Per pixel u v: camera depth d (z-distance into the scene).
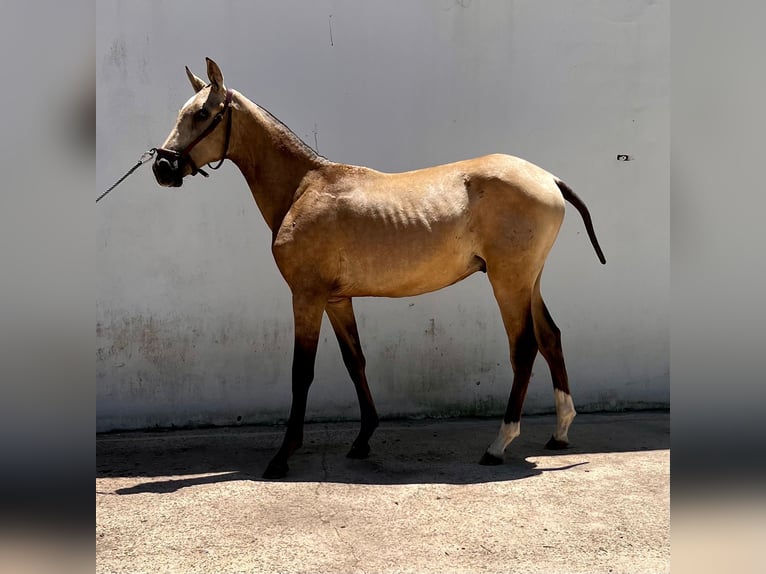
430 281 3.60
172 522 2.88
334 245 3.51
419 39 4.66
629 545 2.63
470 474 3.47
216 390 4.58
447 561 2.51
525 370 3.58
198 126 3.49
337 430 4.41
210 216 4.55
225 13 4.54
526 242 3.48
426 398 4.71
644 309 4.84
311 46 4.60
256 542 2.68
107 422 4.49
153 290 4.52
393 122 4.66
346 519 2.89
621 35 4.77
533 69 4.73
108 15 4.46
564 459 3.73
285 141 3.66
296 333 3.55
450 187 3.55
